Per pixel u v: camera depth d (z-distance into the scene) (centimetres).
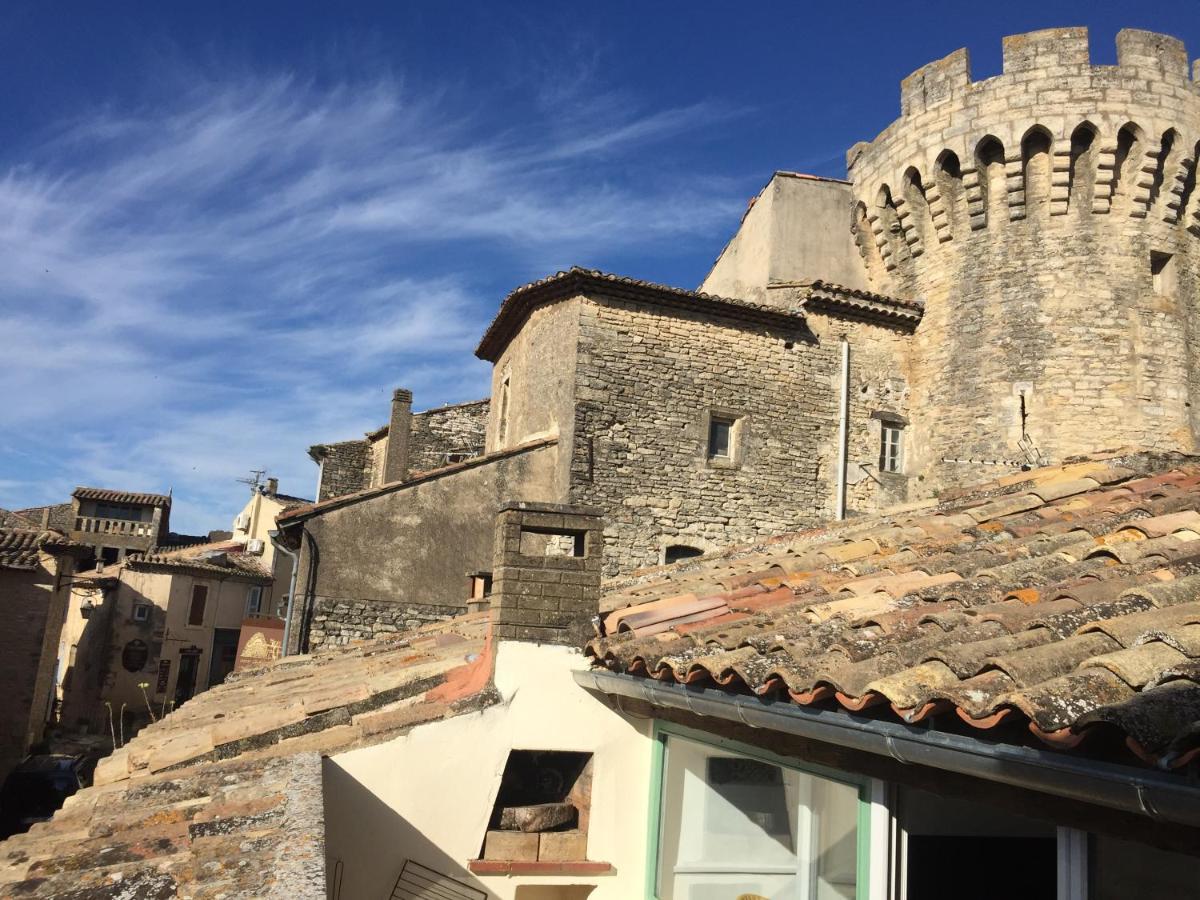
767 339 1722
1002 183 1742
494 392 2109
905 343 1848
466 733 536
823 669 362
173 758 522
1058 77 1688
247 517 4688
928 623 399
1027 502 693
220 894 263
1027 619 366
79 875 284
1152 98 1673
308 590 1428
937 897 389
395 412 2475
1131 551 467
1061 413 1647
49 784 2205
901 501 1780
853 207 1978
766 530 1650
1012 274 1720
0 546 2450
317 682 759
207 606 3834
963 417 1728
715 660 420
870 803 382
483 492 1541
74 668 3522
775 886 453
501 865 519
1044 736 247
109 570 3759
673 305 1647
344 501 1470
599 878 537
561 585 582
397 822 509
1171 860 304
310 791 381
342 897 491
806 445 1714
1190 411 1672
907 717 297
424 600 1477
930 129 1802
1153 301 1684
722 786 501
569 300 1616
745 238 2077
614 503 1548
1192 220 1725
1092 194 1692
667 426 1608
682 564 1125
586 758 568
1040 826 406
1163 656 286
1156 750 217
